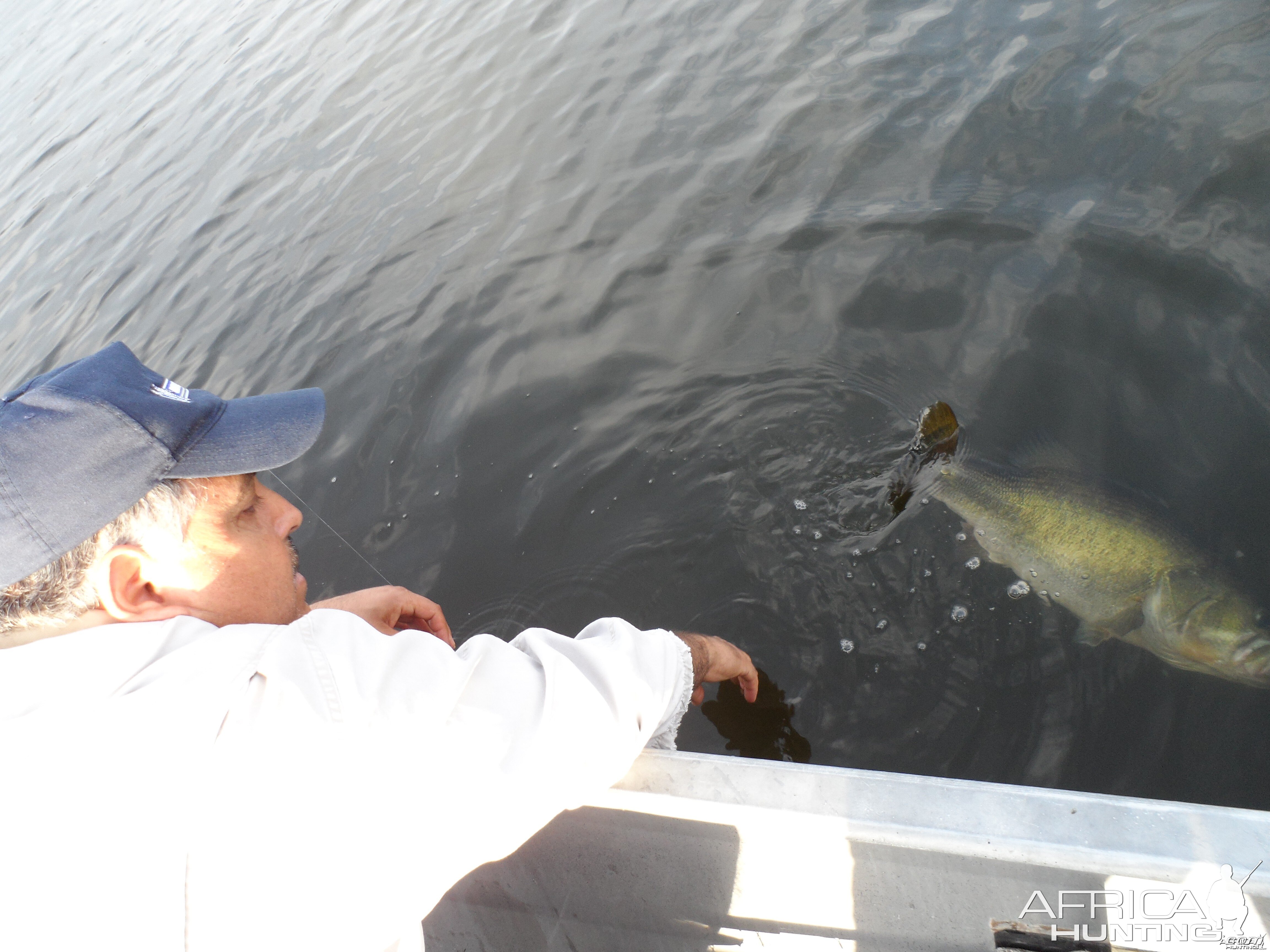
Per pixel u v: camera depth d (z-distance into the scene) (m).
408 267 5.19
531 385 4.08
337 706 0.93
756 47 5.77
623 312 4.31
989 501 3.09
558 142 5.75
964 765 2.44
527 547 3.41
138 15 13.40
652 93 5.79
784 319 4.00
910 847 1.23
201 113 8.70
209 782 0.87
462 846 1.04
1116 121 4.15
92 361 1.03
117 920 0.84
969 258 3.89
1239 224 3.48
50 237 7.72
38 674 0.88
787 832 1.29
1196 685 2.45
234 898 0.87
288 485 4.04
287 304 5.35
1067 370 3.33
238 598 1.09
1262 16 4.27
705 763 1.37
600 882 1.50
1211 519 2.73
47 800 0.83
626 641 1.34
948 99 4.71
